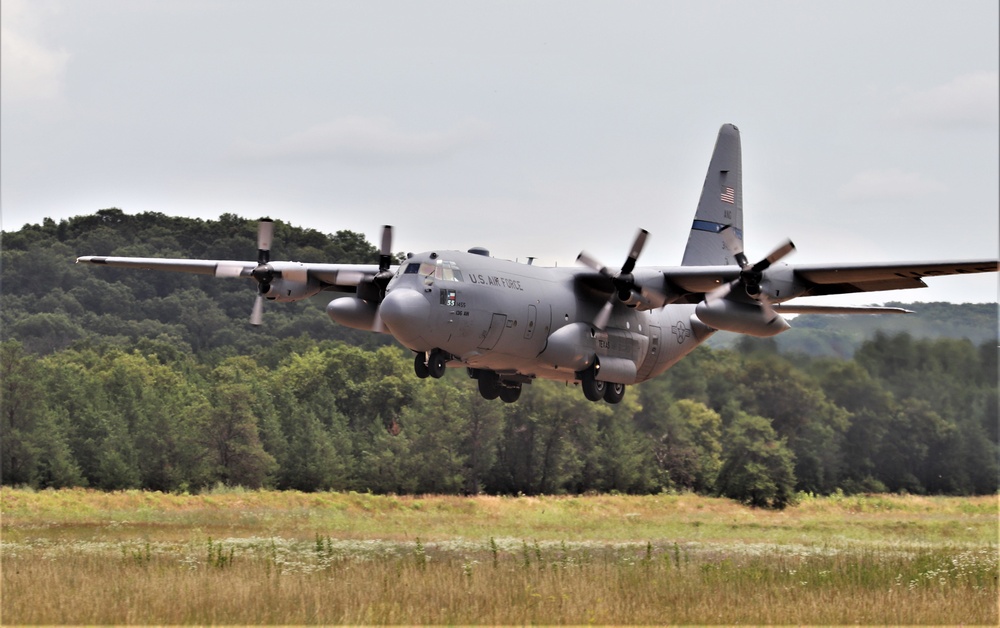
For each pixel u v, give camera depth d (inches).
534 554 2129.7
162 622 1336.1
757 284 2186.3
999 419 4815.5
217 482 4840.1
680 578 1753.2
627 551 2326.5
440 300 2038.6
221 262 2529.5
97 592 1489.9
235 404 4960.6
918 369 4926.2
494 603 1481.3
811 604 1524.4
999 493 4795.8
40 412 4891.7
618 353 2445.9
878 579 1780.3
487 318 2114.9
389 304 2006.6
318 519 3380.9
